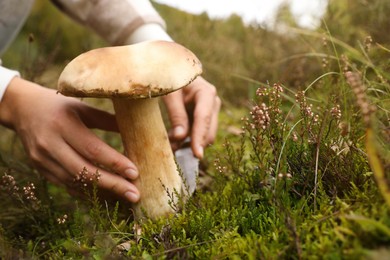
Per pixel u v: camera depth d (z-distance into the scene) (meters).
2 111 0.43
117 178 0.39
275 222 0.33
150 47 0.35
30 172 0.51
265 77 0.73
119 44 0.57
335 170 0.34
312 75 0.61
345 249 0.26
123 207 0.42
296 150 0.37
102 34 0.59
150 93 0.34
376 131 0.34
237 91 0.76
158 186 0.40
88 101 0.78
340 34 0.63
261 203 0.36
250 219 0.34
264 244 0.30
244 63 0.80
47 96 0.42
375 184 0.31
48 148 0.40
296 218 0.31
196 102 0.48
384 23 0.57
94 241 0.35
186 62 0.36
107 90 0.33
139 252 0.33
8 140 0.65
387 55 0.51
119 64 0.34
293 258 0.28
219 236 0.34
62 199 0.48
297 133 0.39
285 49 0.74
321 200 0.33
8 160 0.54
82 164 0.40
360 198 0.31
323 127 0.35
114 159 0.39
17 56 1.09
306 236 0.29
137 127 0.39
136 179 0.40
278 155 0.36
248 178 0.40
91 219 0.38
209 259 0.31
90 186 0.41
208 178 0.49
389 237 0.25
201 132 0.46
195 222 0.35
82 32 1.22
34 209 0.43
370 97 0.41
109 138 0.64
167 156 0.40
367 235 0.26
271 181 0.34
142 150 0.39
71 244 0.34
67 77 0.35
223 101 0.73
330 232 0.28
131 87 0.33
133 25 0.55
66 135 0.40
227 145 0.42
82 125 0.40
